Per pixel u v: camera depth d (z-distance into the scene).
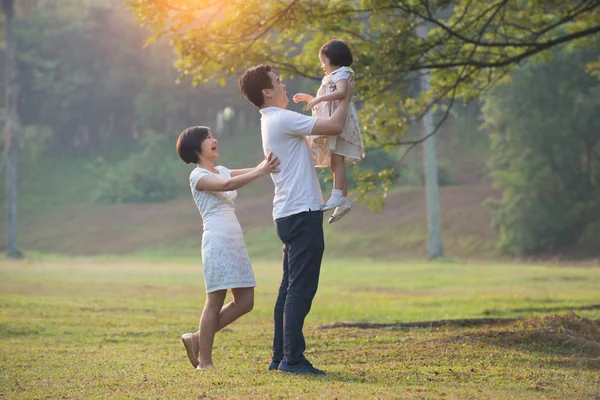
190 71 15.55
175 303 20.56
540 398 6.57
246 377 7.64
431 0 15.63
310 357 9.48
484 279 31.17
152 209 73.56
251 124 93.12
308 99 8.37
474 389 7.00
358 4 15.44
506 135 52.91
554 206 52.47
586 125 51.75
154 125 90.06
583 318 11.02
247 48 15.45
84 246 64.19
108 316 16.53
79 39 85.19
